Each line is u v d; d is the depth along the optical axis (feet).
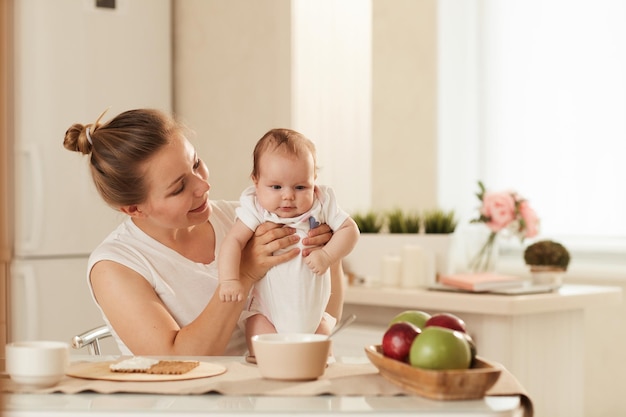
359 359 5.44
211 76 13.75
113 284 6.55
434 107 13.83
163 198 6.58
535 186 13.80
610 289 11.32
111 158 6.56
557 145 13.61
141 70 13.43
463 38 14.10
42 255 12.21
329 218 6.47
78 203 12.56
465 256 12.03
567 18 13.48
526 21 13.82
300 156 6.23
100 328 6.73
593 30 13.26
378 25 14.26
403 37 14.08
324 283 6.48
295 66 12.92
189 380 4.64
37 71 12.26
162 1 13.70
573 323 11.00
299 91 13.00
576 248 13.41
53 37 12.44
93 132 6.81
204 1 13.80
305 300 6.38
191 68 13.99
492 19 14.11
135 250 6.83
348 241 6.42
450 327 4.76
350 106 13.80
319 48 13.32
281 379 4.60
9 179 11.70
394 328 4.63
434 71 13.83
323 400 4.22
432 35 13.84
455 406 4.07
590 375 13.12
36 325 12.07
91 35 12.86
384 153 14.21
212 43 13.75
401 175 14.14
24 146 12.03
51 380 4.49
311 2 13.15
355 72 13.88
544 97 13.70
